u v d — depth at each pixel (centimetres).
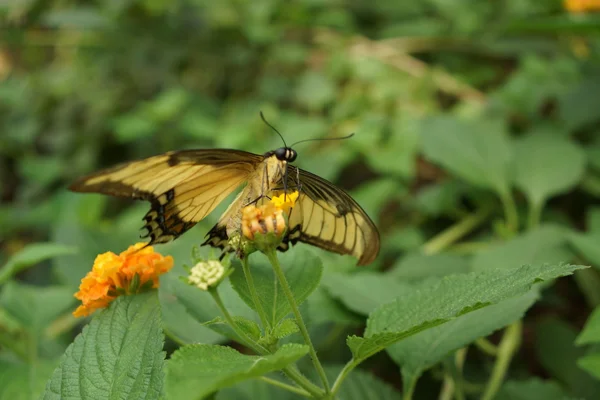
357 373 53
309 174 46
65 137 91
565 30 66
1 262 79
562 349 57
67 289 58
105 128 90
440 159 64
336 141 73
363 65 82
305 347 41
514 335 57
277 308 46
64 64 101
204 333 50
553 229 58
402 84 80
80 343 45
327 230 47
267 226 44
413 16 94
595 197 68
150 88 92
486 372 60
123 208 82
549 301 61
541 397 53
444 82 80
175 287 49
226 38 91
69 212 69
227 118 82
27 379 52
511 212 63
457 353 56
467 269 58
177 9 91
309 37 92
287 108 86
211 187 47
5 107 95
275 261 44
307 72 88
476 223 66
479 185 63
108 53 94
